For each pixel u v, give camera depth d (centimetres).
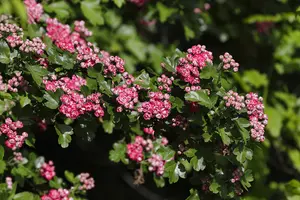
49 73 300
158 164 329
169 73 305
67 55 302
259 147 300
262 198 476
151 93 293
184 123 303
